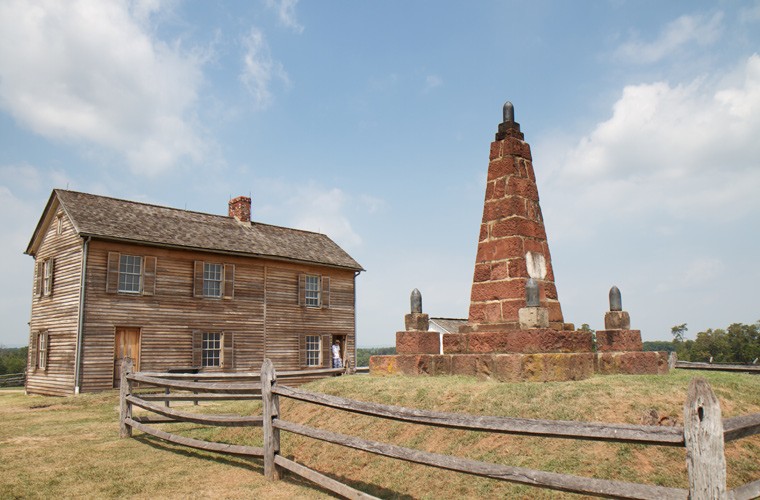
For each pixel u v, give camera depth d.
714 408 3.05
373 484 5.66
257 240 22.83
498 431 3.88
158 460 6.84
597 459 5.18
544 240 9.44
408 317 9.39
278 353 22.05
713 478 2.98
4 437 8.57
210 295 20.39
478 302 9.23
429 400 7.12
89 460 6.85
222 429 8.54
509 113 9.62
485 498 4.94
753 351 38.03
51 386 17.98
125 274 18.31
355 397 7.75
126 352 17.89
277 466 5.84
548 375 7.36
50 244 19.66
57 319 18.27
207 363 20.02
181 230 20.48
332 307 24.58
